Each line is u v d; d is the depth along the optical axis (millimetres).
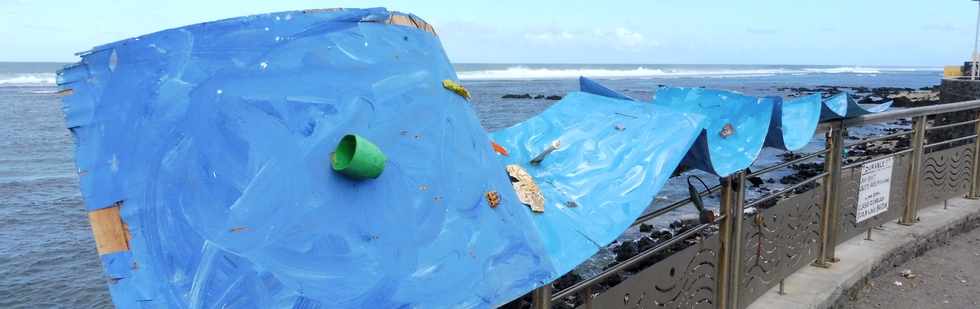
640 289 3029
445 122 2053
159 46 1831
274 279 1618
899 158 5781
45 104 36500
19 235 11859
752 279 4008
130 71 1800
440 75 2166
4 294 9219
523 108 37125
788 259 4449
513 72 90125
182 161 1725
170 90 1786
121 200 1685
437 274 1779
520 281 1892
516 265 1920
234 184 1709
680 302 3352
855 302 4715
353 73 1951
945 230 6047
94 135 1745
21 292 9305
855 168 5168
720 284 3672
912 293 4871
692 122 2840
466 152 2057
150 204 1687
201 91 1794
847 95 4402
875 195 5484
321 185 1755
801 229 4574
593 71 102312
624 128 2908
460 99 2199
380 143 1885
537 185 2438
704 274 3541
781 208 4258
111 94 1778
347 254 1704
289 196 1720
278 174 1738
